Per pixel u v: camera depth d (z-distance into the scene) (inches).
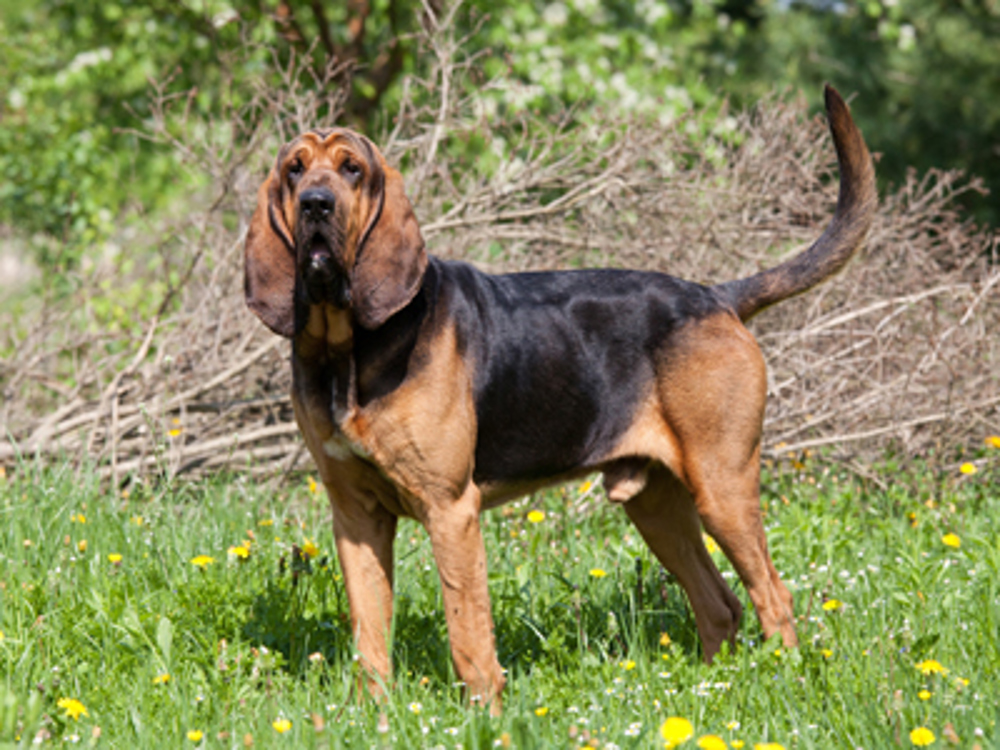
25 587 190.9
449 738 142.3
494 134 404.5
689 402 179.8
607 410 182.4
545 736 143.6
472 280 177.3
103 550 217.9
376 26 539.5
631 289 185.8
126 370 290.8
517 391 174.9
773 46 786.8
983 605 187.8
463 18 498.0
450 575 162.9
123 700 157.2
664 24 512.7
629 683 166.9
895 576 207.8
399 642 184.5
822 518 242.2
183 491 266.1
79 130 496.1
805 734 143.5
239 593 187.8
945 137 773.9
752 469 181.6
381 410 160.7
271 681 157.9
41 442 290.8
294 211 158.2
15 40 529.3
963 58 784.9
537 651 188.7
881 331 314.3
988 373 314.3
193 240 347.3
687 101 411.5
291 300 162.7
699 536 196.1
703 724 152.3
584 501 268.5
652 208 326.3
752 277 197.9
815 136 383.9
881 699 152.3
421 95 422.9
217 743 143.3
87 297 340.2
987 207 757.3
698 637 197.2
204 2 415.5
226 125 355.3
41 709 144.8
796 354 308.3
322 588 193.3
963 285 309.6
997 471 296.8
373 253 159.8
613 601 207.3
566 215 333.1
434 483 162.9
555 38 497.7
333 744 136.9
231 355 306.7
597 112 336.5
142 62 537.0
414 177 328.8
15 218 482.3
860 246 195.8
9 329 360.8
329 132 161.8
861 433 294.7
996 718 141.3
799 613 198.2
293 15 522.0
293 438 311.3
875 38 773.9
